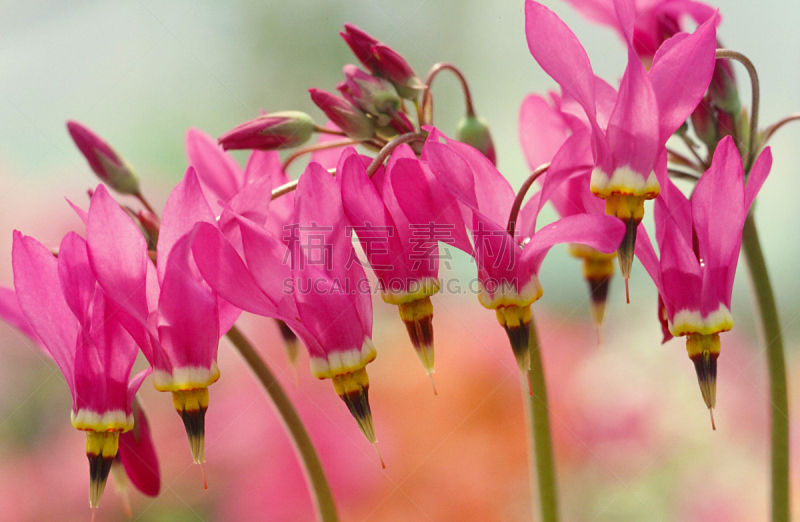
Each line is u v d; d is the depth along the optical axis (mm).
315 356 307
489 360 388
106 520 387
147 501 386
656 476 393
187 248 302
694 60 306
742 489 389
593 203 321
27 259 308
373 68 335
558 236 306
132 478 330
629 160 306
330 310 306
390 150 311
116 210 304
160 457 387
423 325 310
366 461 383
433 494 382
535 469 339
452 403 387
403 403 388
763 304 336
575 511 391
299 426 339
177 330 305
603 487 392
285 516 385
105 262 304
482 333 391
